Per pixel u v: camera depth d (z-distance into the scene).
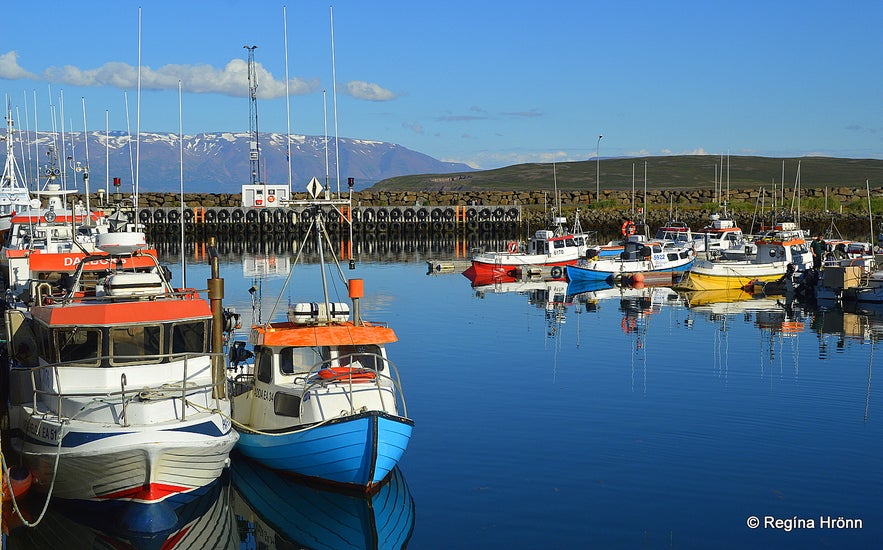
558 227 57.09
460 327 33.91
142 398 14.70
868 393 22.62
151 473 14.38
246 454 17.39
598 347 29.50
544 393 22.83
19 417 16.12
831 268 43.09
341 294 43.56
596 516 14.66
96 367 15.44
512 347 29.53
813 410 20.95
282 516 15.27
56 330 15.38
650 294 46.00
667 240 59.66
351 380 15.76
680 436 18.91
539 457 17.59
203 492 15.42
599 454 17.75
